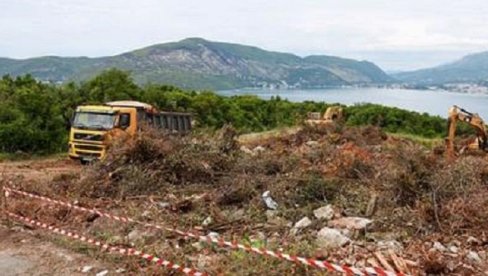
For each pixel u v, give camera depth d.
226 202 11.38
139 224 9.77
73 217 10.61
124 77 33.09
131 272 7.65
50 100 26.19
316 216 10.17
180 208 10.92
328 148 16.00
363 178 12.13
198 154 13.95
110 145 14.95
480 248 8.66
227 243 8.01
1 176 14.55
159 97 34.38
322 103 48.84
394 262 7.67
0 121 23.52
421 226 9.52
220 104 40.38
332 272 7.12
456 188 10.68
